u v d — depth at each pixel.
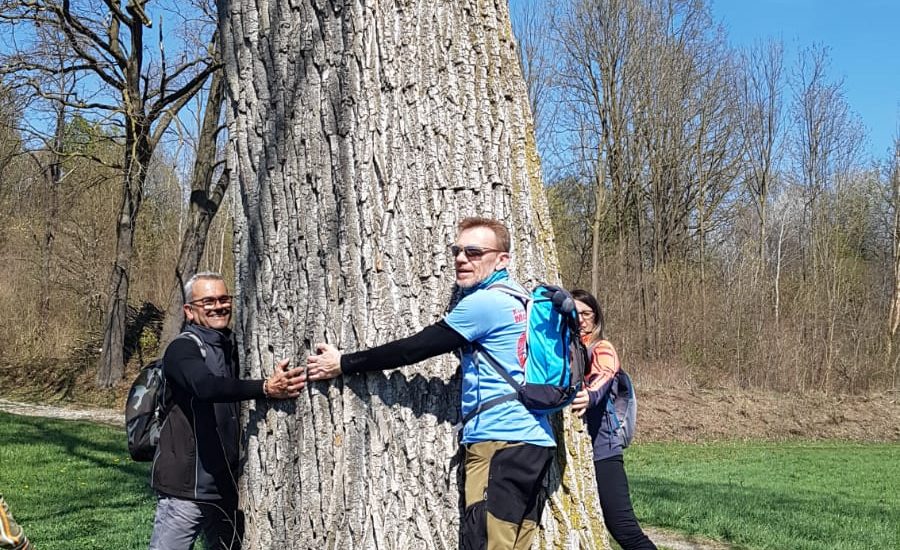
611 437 4.95
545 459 3.22
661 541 9.25
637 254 34.00
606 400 4.94
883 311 32.88
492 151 3.63
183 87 23.52
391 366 3.23
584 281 35.12
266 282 3.65
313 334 3.52
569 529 3.54
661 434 24.67
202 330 4.11
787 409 26.75
